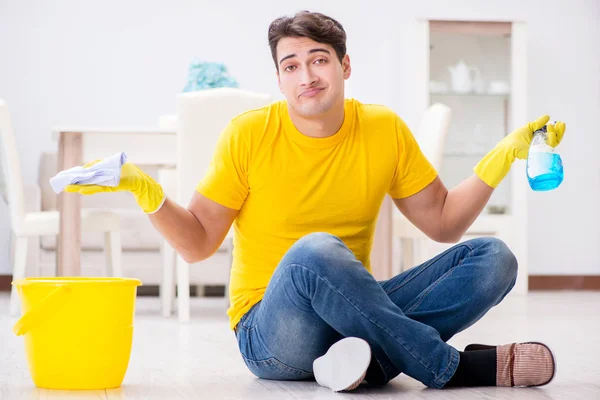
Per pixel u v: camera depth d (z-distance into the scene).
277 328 2.10
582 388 2.15
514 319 4.47
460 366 2.11
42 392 2.05
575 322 4.29
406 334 2.00
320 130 2.16
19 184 4.64
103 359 2.08
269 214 2.21
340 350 2.02
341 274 1.95
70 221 4.52
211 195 2.21
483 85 7.20
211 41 7.34
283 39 2.11
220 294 6.94
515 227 7.17
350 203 2.22
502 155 2.24
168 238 2.14
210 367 2.60
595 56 7.75
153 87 7.28
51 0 7.15
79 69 7.19
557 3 7.70
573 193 7.72
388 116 2.27
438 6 7.58
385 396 2.01
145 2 7.26
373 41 7.52
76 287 2.04
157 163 4.63
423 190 2.28
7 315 4.57
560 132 2.21
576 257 7.73
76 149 4.55
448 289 2.16
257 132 2.20
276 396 2.04
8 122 4.59
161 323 4.25
